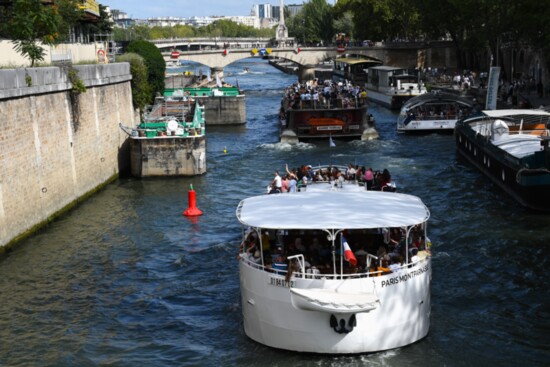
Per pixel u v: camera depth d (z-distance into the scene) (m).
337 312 15.56
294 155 45.19
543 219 28.12
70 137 32.06
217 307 20.25
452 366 16.20
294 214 17.67
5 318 19.80
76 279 22.75
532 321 18.73
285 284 16.14
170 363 16.91
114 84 41.12
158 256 24.95
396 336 16.55
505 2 59.50
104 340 18.30
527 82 69.19
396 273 16.30
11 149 25.58
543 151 29.41
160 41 117.00
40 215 28.30
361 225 16.53
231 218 29.81
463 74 89.56
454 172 38.25
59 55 35.66
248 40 133.12
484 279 21.81
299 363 16.22
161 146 38.78
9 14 33.81
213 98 63.41
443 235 26.27
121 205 32.59
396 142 49.66
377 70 77.50
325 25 147.62
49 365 16.95
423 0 95.06
